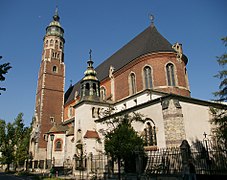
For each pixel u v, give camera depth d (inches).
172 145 871.7
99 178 1092.5
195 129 960.3
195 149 918.4
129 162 979.3
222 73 825.5
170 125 897.5
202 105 1039.6
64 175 1363.2
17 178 1275.8
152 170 898.1
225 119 852.6
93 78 1614.2
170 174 802.8
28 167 2113.7
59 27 2711.6
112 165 1046.4
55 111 2362.2
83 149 1315.2
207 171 861.8
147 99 1258.6
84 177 1201.4
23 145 2022.6
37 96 2484.0
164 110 932.0
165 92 1343.5
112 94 1648.6
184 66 1525.6
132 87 1518.2
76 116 1528.1
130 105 1376.7
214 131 956.6
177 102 933.2
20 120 2087.8
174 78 1409.9
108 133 968.3
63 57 2672.2
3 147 1980.8
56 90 2442.2
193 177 730.8
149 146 962.7
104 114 1393.9
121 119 1071.6
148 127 1015.0
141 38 1733.5
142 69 1457.9
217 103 1062.4
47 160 1887.3
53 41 2625.5
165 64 1419.8
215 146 976.9
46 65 2475.4
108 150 874.1
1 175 1546.5
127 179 924.0
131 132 893.8
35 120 2317.9
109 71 1748.3
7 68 561.6
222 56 837.8
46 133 2214.6
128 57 1697.8
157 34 1604.3
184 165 757.3
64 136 1927.9
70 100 2388.0
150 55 1445.6
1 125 2014.0
